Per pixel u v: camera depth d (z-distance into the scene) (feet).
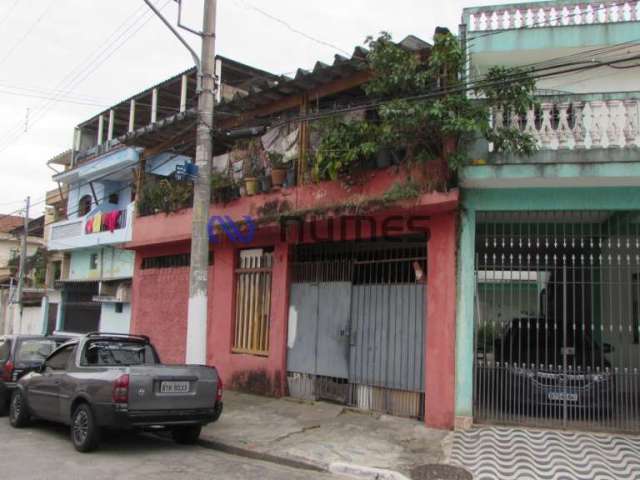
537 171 26.13
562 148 26.71
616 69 33.88
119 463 22.65
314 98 36.19
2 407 33.14
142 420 23.38
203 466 22.65
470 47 31.99
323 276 35.14
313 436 26.96
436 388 27.91
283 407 33.24
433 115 25.98
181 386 24.57
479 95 28.89
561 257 28.12
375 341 31.68
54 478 20.13
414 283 30.40
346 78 34.14
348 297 33.40
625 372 26.91
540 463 22.48
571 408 26.91
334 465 22.68
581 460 22.74
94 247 69.92
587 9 33.45
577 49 33.58
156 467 22.17
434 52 27.30
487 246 28.66
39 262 92.89
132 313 53.26
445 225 28.60
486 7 34.32
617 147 25.68
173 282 48.42
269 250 39.14
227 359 40.32
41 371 29.09
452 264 28.09
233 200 39.60
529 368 27.50
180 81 66.54
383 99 29.48
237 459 24.31
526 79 25.94
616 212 27.76
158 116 76.07
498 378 27.73
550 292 27.96
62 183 81.87
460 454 23.71
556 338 27.58
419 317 29.84
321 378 34.47
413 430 27.37
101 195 73.46
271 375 36.83
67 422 25.76
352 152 29.91
